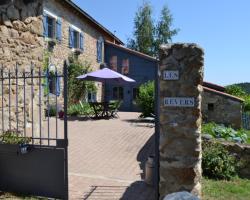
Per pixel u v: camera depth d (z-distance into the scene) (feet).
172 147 16.46
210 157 23.45
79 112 55.62
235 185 21.84
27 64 23.67
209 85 62.95
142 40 123.95
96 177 22.15
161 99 16.65
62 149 17.44
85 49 65.92
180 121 16.35
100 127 41.96
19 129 22.57
